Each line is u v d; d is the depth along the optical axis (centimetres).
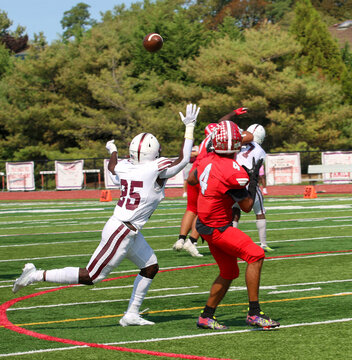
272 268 2472
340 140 10644
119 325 1633
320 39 12325
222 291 1547
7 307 1880
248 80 10138
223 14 18512
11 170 8850
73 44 12781
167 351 1366
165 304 1883
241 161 2605
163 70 12625
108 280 2323
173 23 12875
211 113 10950
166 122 11038
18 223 4828
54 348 1407
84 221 4797
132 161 1612
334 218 4412
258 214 2928
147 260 1620
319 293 1977
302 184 8619
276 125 10669
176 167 1588
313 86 10325
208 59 10956
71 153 11525
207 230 1512
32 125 12194
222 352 1348
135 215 1573
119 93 11462
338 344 1392
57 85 12369
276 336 1474
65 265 2677
